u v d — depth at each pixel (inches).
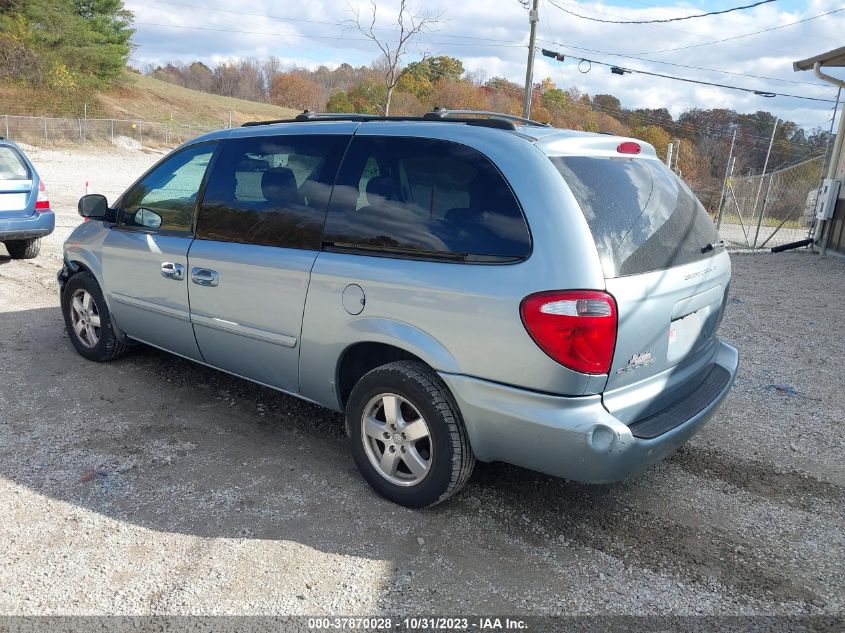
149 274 176.6
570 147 123.0
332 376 140.6
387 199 131.5
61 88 1670.8
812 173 611.5
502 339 113.5
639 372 117.5
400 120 140.9
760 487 148.7
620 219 117.7
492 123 129.1
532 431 113.7
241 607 106.3
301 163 146.9
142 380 196.1
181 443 159.2
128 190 189.8
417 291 122.7
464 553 121.6
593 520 133.3
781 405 196.5
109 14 2103.8
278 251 145.6
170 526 126.5
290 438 163.9
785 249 508.1
